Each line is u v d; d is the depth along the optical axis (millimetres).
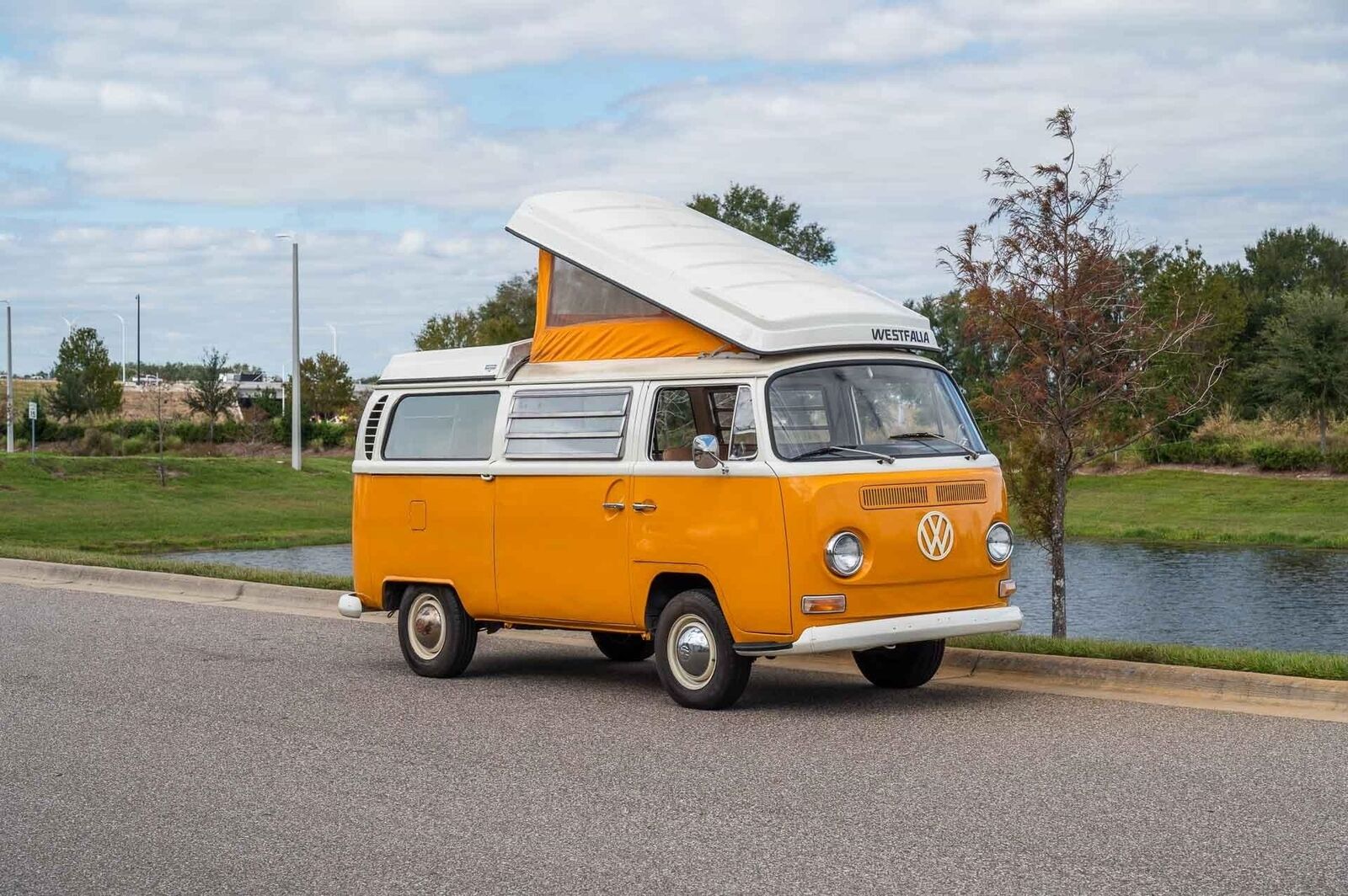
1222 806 7086
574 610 10727
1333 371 47438
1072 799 7285
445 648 11648
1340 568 29734
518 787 7840
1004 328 14281
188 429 68625
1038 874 6074
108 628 14727
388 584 12156
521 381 11250
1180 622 21359
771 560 9398
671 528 9992
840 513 9336
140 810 7469
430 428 11844
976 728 9109
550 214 11391
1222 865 6141
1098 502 44594
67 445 67250
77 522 39656
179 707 10344
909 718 9508
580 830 6934
